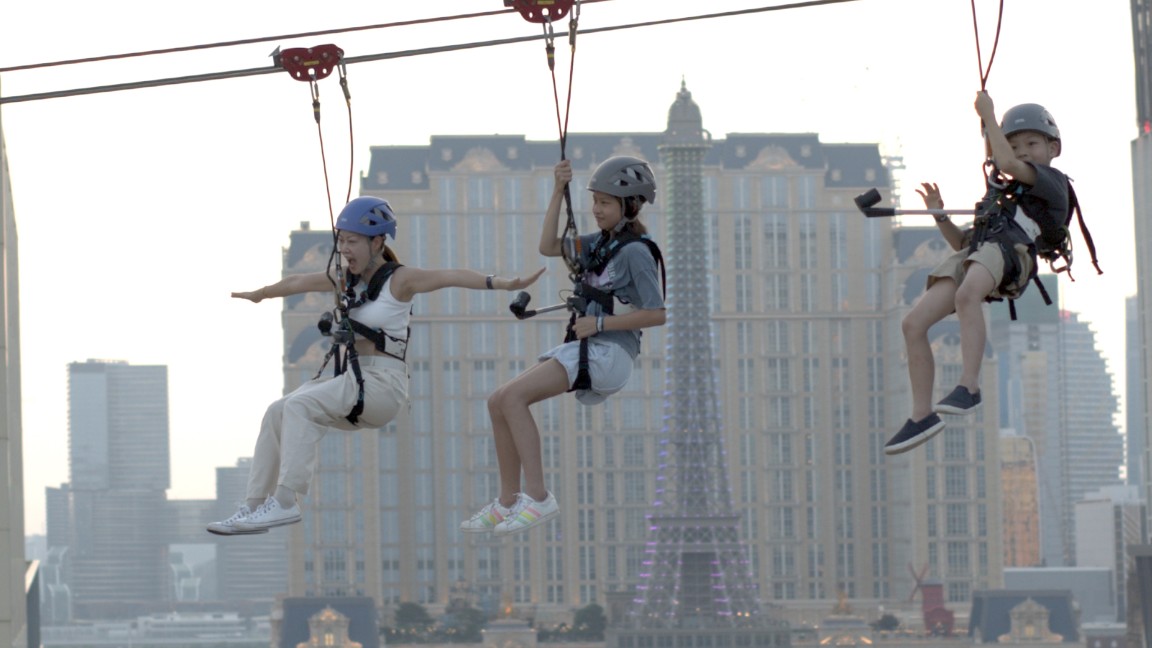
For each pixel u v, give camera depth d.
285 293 15.23
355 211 14.40
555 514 14.24
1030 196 13.16
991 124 13.11
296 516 14.17
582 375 14.03
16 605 68.50
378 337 14.44
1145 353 169.00
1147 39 167.50
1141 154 168.88
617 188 14.05
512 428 14.09
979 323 12.78
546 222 14.46
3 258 45.97
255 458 14.54
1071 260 13.58
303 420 14.22
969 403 12.59
